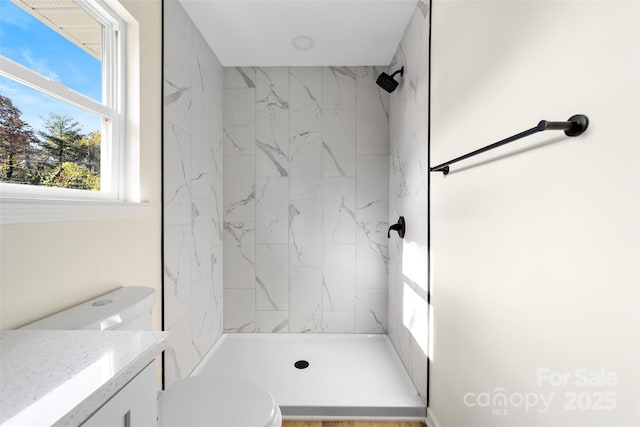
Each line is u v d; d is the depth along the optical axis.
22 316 0.75
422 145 1.55
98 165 1.10
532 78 0.74
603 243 0.56
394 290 2.12
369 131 2.32
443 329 1.29
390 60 2.24
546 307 0.70
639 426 0.50
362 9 1.69
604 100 0.55
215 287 2.16
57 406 0.41
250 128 2.32
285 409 1.56
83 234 0.94
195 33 1.81
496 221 0.90
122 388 0.51
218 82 2.21
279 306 2.34
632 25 0.50
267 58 2.20
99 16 1.10
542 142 0.70
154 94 1.35
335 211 2.33
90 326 0.79
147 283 1.30
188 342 1.73
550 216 0.68
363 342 2.28
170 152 1.50
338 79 2.32
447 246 1.25
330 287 2.33
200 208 1.88
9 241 0.72
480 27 0.98
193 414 0.91
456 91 1.16
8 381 0.47
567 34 0.63
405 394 1.65
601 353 0.56
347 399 1.61
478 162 1.00
